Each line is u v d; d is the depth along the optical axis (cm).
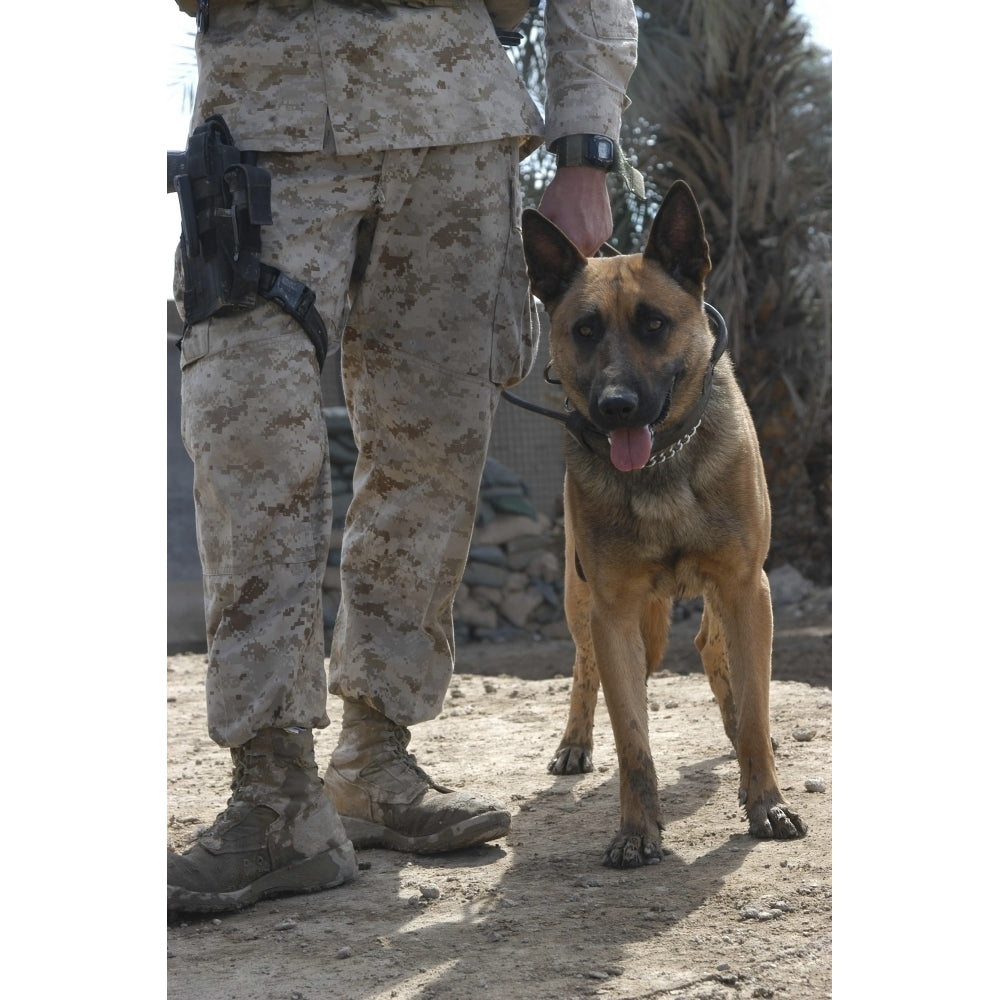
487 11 301
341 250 278
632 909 246
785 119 950
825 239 952
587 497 310
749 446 311
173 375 1145
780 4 917
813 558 960
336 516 921
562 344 324
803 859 271
